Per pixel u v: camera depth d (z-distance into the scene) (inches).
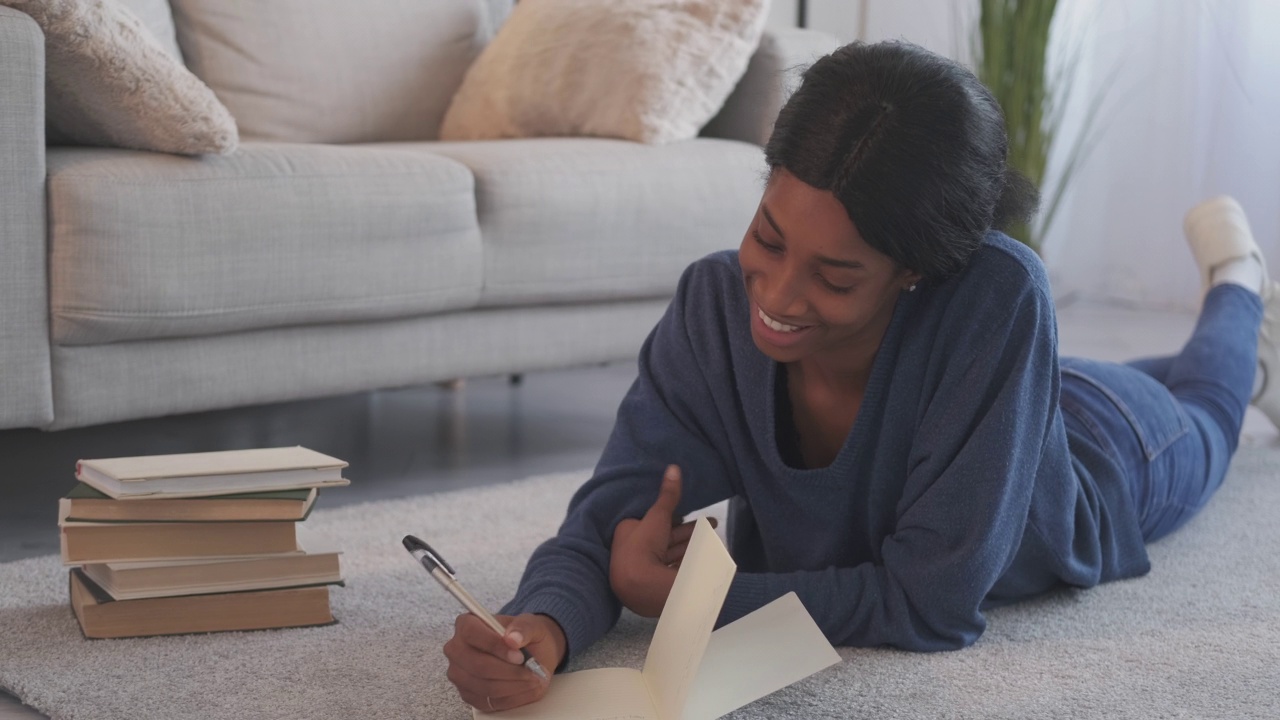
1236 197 142.3
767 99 96.2
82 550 48.9
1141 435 60.7
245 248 69.9
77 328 65.2
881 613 47.7
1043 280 45.8
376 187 74.8
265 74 98.7
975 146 39.3
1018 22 136.7
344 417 97.3
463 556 61.4
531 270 82.4
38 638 49.8
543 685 40.0
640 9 96.0
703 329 50.2
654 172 87.6
